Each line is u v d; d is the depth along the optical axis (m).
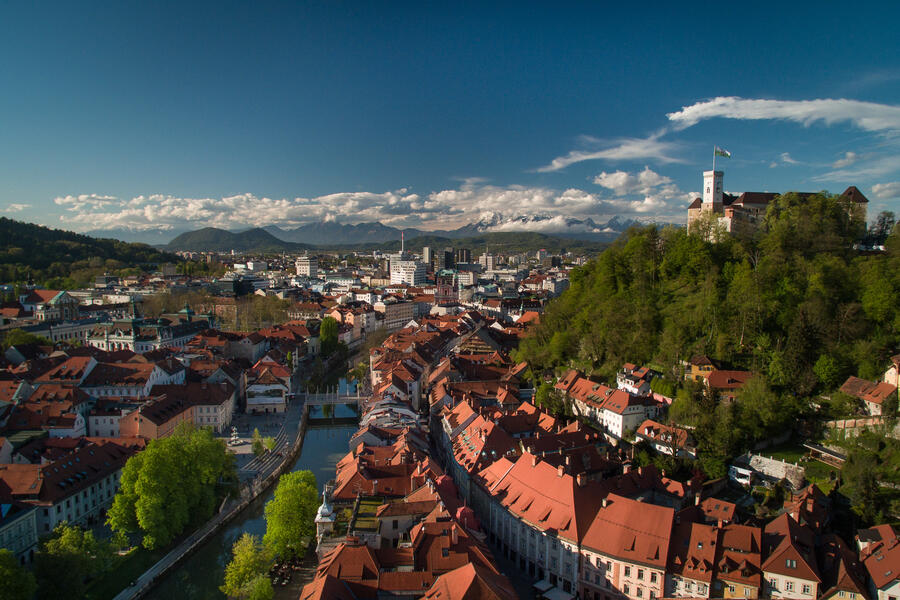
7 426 160.50
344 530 111.75
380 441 161.12
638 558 102.38
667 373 176.88
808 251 195.38
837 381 153.25
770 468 137.00
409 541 103.00
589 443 152.88
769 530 105.19
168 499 125.56
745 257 199.38
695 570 99.56
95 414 175.88
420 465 129.50
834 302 170.38
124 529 121.44
